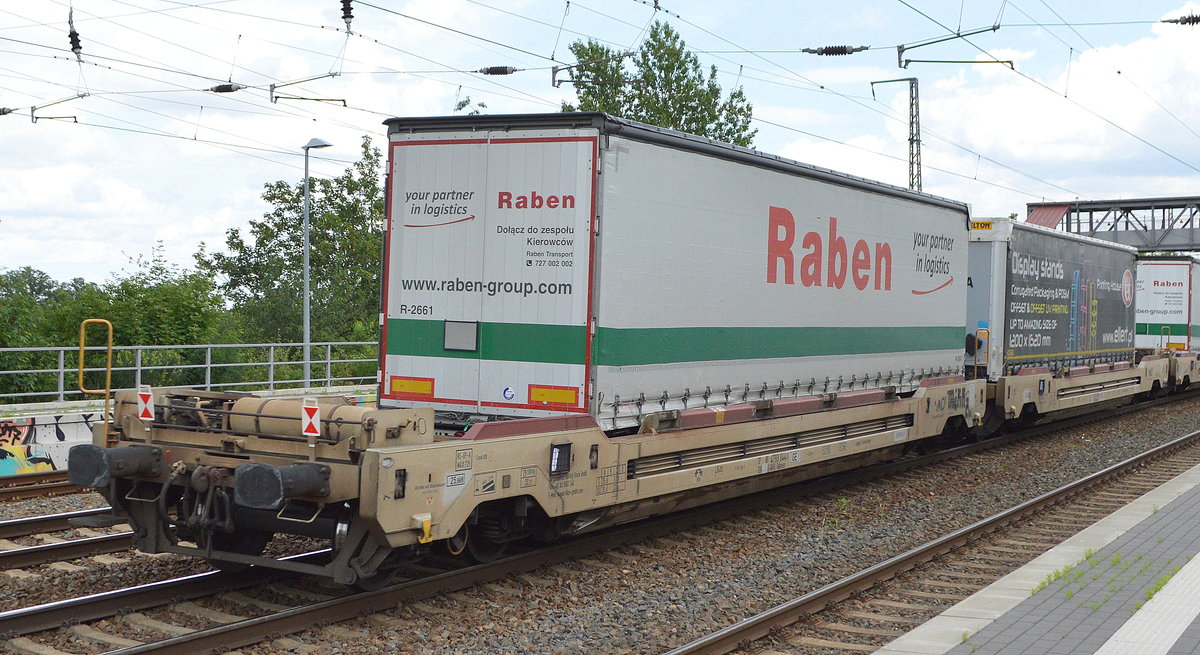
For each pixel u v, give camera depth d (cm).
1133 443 1870
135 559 847
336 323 3450
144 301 2164
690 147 911
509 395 846
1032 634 662
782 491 1225
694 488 966
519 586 802
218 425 743
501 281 847
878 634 712
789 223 1070
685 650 633
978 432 1689
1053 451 1734
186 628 673
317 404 677
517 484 761
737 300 992
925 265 1391
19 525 925
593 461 829
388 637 666
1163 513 1120
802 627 729
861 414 1218
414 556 732
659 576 860
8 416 1278
